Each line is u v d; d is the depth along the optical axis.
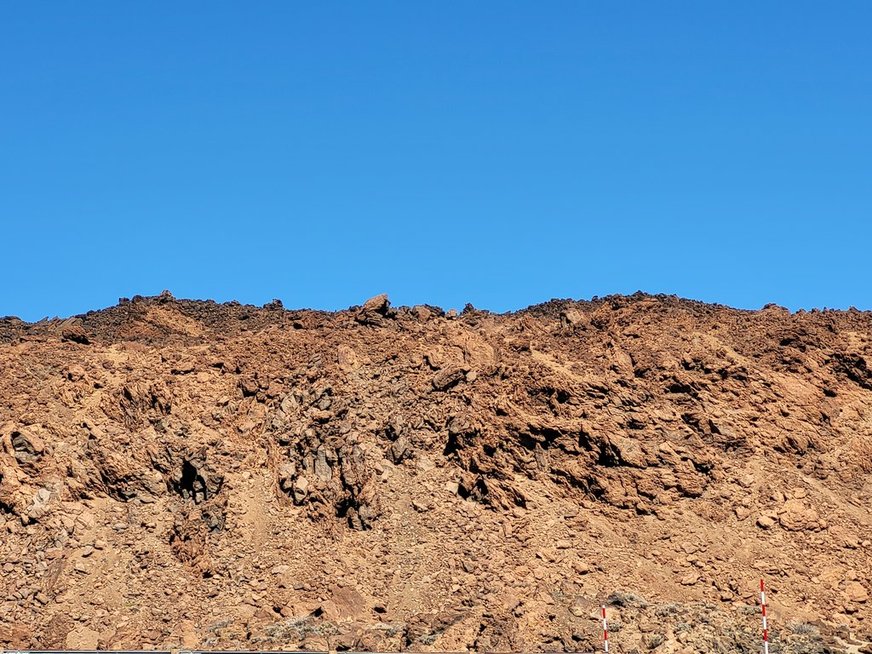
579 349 77.62
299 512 67.94
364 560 65.38
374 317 80.62
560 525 67.12
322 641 60.59
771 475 70.19
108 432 71.38
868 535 67.50
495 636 60.59
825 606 63.69
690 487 68.88
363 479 68.50
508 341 77.88
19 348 79.94
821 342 79.50
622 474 69.06
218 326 84.62
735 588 64.19
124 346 79.31
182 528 66.56
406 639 60.88
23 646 61.50
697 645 60.38
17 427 71.38
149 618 62.91
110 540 66.81
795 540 66.94
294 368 75.88
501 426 70.81
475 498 68.81
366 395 73.81
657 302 82.38
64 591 64.19
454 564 65.06
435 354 76.06
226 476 69.19
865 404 75.81
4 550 66.12
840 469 71.62
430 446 71.31
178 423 71.50
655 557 65.75
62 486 68.88
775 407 73.94
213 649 60.53
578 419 71.25
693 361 75.69
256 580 64.38
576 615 62.25
